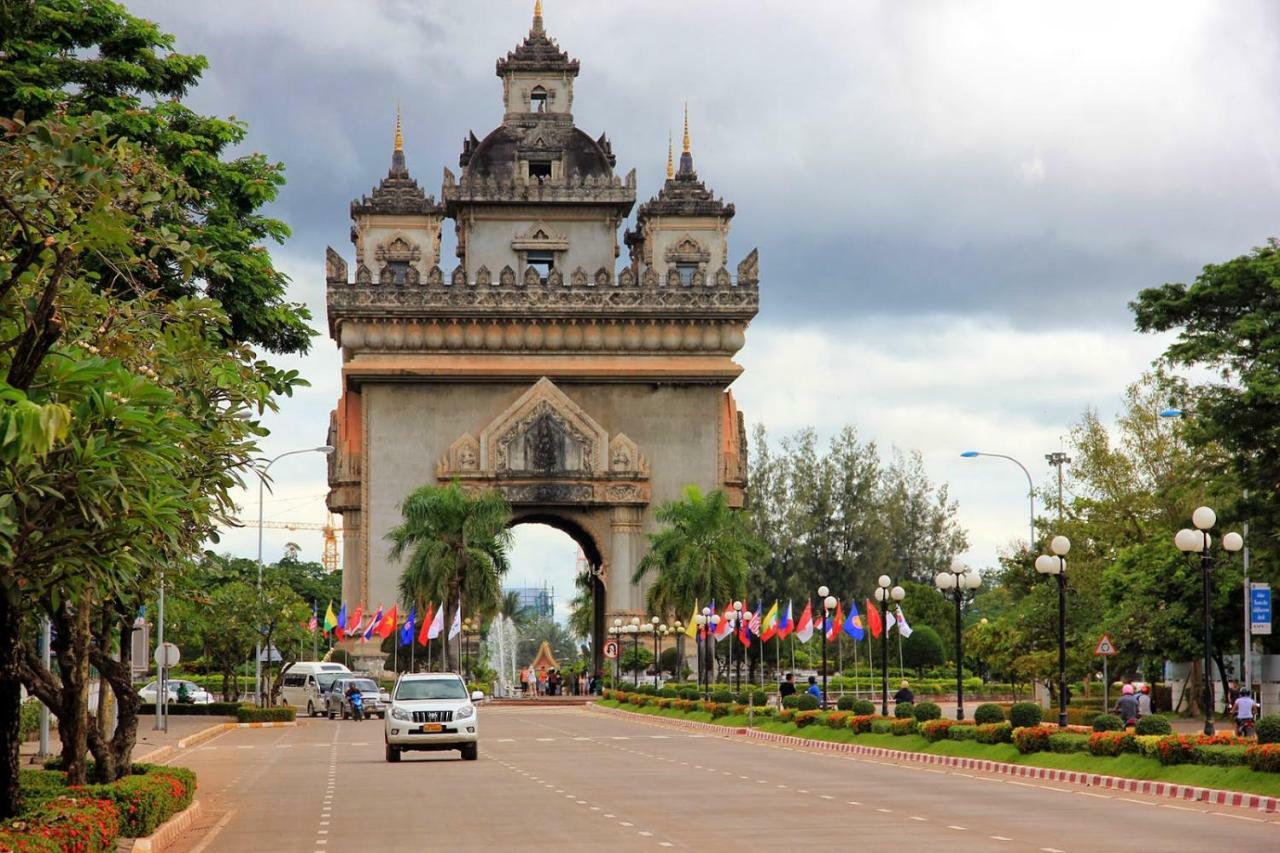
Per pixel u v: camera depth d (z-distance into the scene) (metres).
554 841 25.98
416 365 111.25
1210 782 33.72
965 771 43.16
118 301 22.02
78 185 17.97
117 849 23.45
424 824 29.30
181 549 24.80
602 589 121.00
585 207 119.25
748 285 113.56
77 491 17.11
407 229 117.62
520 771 44.06
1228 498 64.38
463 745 49.00
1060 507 83.88
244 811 33.12
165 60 45.22
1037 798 33.72
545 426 111.31
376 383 112.06
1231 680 75.69
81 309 20.27
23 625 22.48
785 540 160.00
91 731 29.58
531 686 133.00
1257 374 58.88
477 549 100.06
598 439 111.75
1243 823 27.91
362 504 111.44
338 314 111.00
